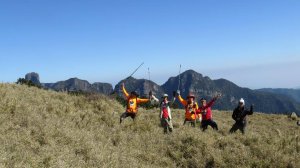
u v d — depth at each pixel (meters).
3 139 9.31
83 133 12.05
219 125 22.05
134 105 16.72
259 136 14.86
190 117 18.41
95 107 18.50
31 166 8.09
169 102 16.56
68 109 16.03
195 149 13.07
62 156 9.21
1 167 7.38
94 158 10.14
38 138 10.34
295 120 38.78
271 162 12.20
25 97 16.41
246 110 17.31
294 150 13.41
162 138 14.55
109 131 14.38
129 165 10.59
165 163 12.36
